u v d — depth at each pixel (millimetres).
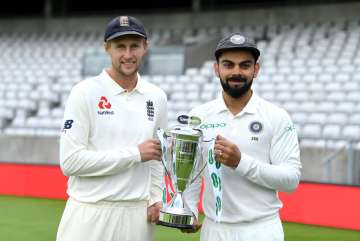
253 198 3033
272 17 17594
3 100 14422
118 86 3131
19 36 20469
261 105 3080
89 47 18109
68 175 3086
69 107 3072
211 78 13805
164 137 3051
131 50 3070
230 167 2908
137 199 3148
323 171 8805
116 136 3104
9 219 7320
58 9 21766
